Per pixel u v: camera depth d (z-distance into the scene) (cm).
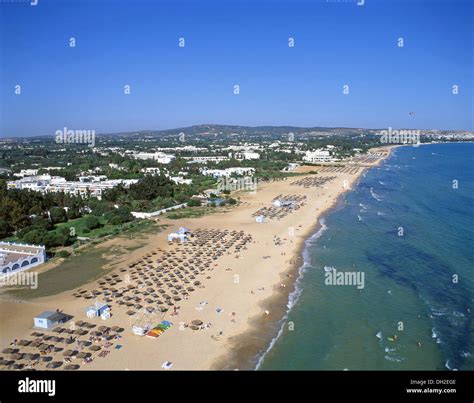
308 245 12381
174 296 8650
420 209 17025
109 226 14788
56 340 6819
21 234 13138
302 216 16338
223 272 10100
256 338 7094
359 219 15575
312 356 6575
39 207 15525
